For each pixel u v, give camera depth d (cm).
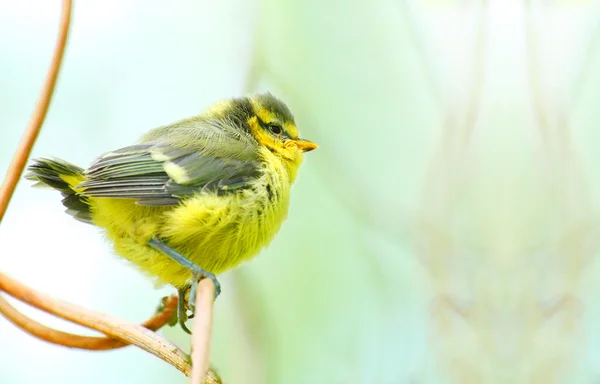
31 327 247
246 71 260
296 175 258
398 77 259
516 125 255
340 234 260
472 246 255
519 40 255
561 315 254
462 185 255
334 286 259
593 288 254
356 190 259
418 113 259
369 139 259
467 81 255
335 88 260
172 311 250
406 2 256
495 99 255
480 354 254
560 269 254
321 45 260
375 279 259
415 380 256
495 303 254
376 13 259
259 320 258
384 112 259
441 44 256
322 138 260
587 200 254
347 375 258
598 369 254
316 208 260
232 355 258
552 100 255
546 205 254
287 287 260
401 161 259
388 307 258
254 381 258
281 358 259
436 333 255
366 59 259
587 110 256
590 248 254
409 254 259
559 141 254
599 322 254
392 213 259
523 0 255
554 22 255
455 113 255
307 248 260
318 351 259
